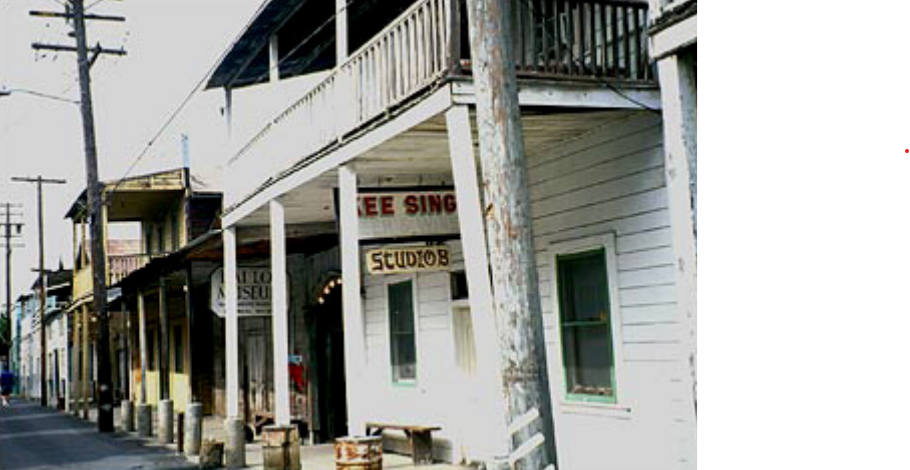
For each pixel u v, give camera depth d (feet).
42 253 141.08
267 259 55.93
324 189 39.14
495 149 19.45
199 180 90.94
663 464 28.50
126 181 87.76
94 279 73.41
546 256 34.27
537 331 18.94
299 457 40.37
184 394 85.66
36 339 198.70
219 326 79.97
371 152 31.65
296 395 58.03
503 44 19.76
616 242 30.63
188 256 58.18
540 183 34.63
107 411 72.49
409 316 44.86
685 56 22.53
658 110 28.30
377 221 32.37
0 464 52.19
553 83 26.86
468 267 24.35
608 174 31.01
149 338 104.27
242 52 45.32
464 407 40.09
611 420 30.94
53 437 69.41
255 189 43.34
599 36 31.14
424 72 28.04
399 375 46.11
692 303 22.07
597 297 31.91
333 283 51.65
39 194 142.20
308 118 37.45
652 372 29.04
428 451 41.27
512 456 18.65
